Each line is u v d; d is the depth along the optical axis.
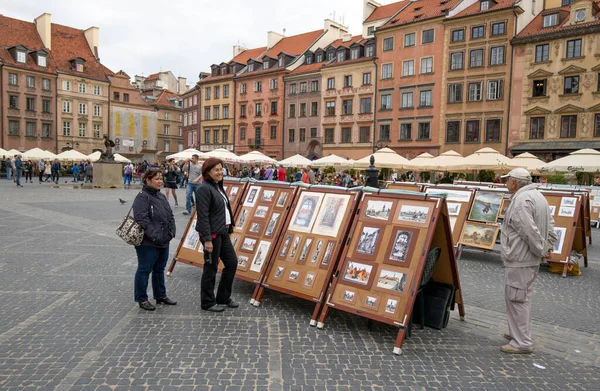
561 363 4.63
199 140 66.44
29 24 60.34
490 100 38.91
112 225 12.72
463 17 39.84
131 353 4.43
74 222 13.06
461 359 4.62
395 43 44.78
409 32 43.72
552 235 4.86
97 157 39.91
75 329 4.99
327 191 6.23
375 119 46.50
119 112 66.19
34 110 56.91
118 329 5.03
